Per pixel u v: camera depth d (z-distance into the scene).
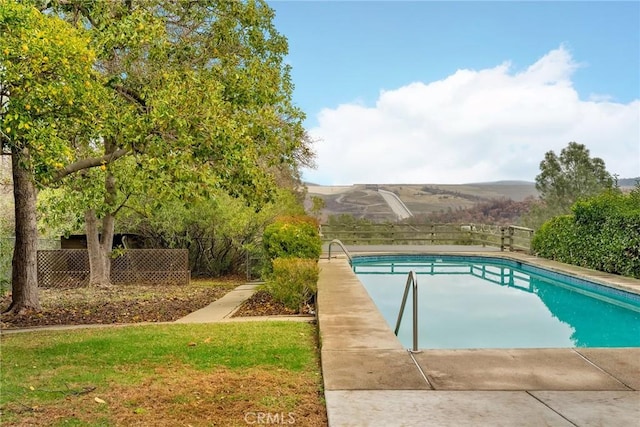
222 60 9.98
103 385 4.35
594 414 3.63
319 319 6.74
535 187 24.53
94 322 8.15
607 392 4.08
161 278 13.77
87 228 12.62
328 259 14.90
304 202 23.31
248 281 14.68
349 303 7.94
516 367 4.70
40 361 5.19
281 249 11.10
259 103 9.86
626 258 11.59
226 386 4.33
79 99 6.26
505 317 9.21
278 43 10.86
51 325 7.88
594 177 23.45
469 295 11.62
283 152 10.89
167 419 3.62
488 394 4.03
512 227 19.03
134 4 9.40
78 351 5.59
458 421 3.51
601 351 5.22
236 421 3.61
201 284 13.80
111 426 3.48
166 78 7.84
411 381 4.32
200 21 10.01
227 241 15.35
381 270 16.58
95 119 7.07
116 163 10.93
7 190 14.13
